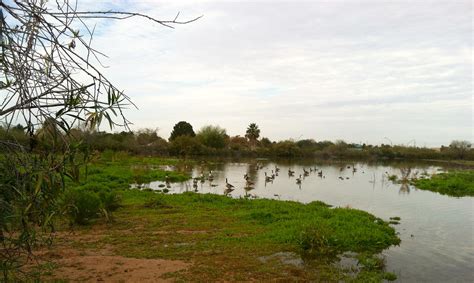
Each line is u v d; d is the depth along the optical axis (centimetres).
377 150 7956
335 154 7981
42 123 226
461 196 2477
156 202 1756
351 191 2664
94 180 2514
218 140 7525
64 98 227
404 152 7819
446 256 1097
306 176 3788
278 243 1135
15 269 300
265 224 1405
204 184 2931
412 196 2442
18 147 239
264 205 1795
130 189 2322
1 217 237
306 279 854
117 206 1638
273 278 852
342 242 1136
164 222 1412
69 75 226
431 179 3322
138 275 830
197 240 1162
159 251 1033
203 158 6675
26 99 216
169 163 4934
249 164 5462
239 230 1303
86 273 826
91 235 1192
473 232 1410
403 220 1625
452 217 1709
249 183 2902
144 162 4550
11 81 221
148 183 2878
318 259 1002
